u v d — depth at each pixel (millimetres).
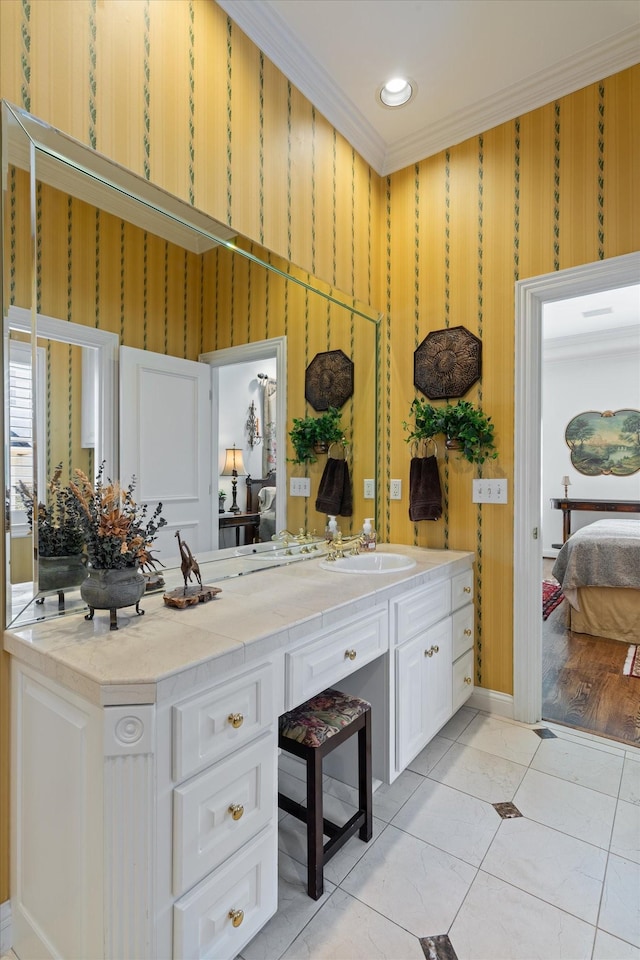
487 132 2418
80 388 1429
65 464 1386
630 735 2254
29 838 1186
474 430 2385
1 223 1236
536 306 2307
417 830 1646
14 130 1245
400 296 2723
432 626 2057
